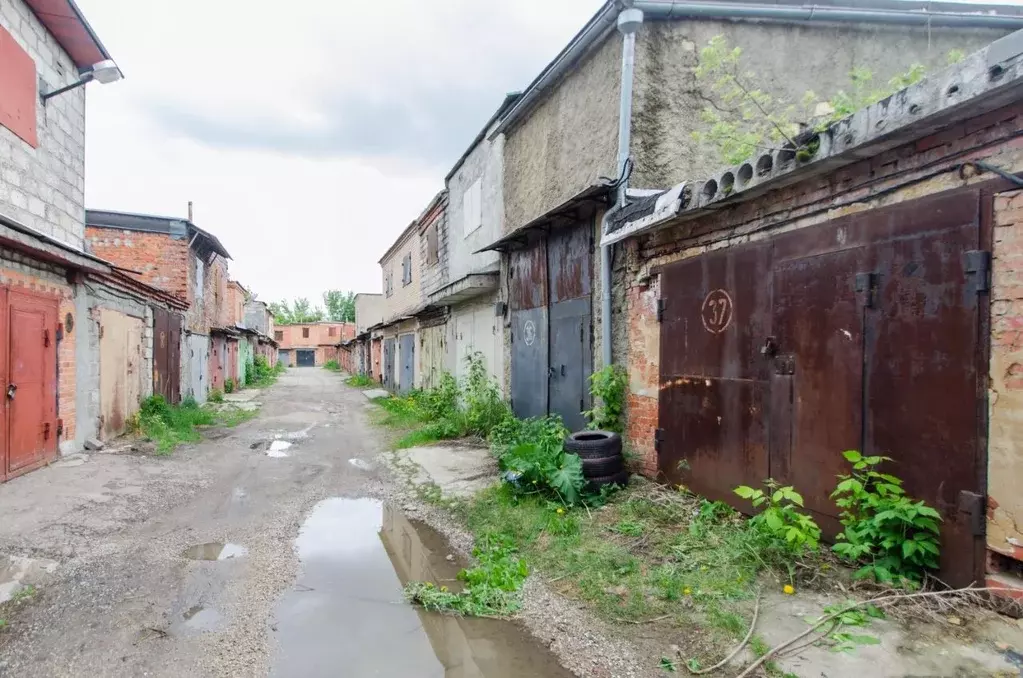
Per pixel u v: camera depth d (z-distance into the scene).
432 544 4.80
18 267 5.93
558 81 7.66
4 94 5.82
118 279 8.51
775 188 4.01
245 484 6.71
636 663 2.83
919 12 6.41
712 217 4.73
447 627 3.36
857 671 2.49
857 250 3.40
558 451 5.46
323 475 7.28
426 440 9.11
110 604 3.46
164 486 6.24
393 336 22.27
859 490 3.19
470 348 11.55
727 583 3.38
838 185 3.56
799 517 3.41
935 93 2.72
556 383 7.52
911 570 3.08
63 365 6.92
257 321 40.59
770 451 4.09
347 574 4.14
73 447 7.16
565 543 4.27
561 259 7.35
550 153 7.95
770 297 4.08
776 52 6.39
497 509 5.23
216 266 18.44
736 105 6.24
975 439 2.79
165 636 3.12
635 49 5.97
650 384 5.55
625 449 5.87
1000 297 2.68
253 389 24.45
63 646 2.96
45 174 6.66
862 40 6.64
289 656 3.00
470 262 11.84
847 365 3.47
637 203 5.52
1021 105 2.58
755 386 4.23
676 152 6.03
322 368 58.75
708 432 4.74
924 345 3.02
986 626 2.64
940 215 2.94
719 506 4.51
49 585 3.65
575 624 3.25
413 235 18.23
